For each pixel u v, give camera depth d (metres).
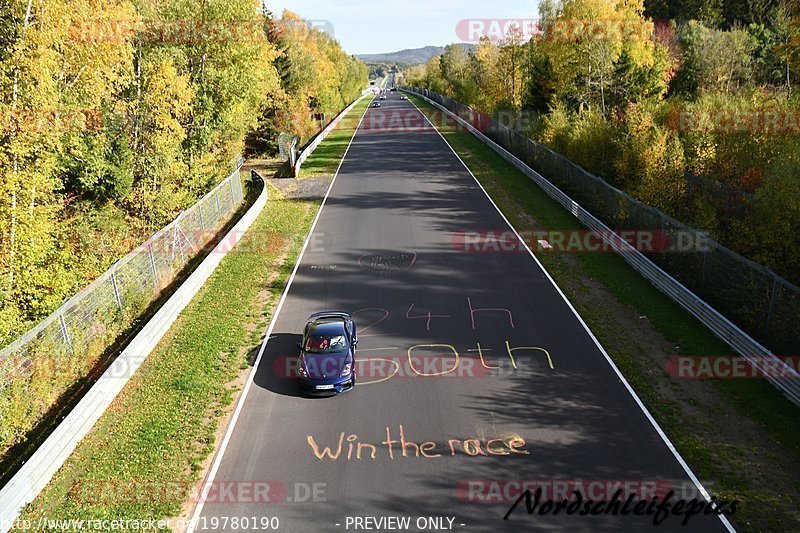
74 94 24.34
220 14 35.81
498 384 16.09
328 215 33.75
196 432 14.47
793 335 16.09
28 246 20.03
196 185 37.25
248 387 16.36
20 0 19.20
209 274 25.05
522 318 20.03
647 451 13.25
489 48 78.44
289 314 20.92
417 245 27.84
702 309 19.16
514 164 45.34
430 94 116.88
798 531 10.91
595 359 17.28
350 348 16.70
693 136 27.42
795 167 19.12
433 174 43.69
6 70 19.52
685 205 25.31
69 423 13.91
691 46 49.38
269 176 46.75
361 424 14.52
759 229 19.17
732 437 13.66
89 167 26.98
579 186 34.19
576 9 42.12
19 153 19.27
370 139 64.06
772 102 27.61
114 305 20.30
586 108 46.22
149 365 17.80
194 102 35.91
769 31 48.62
